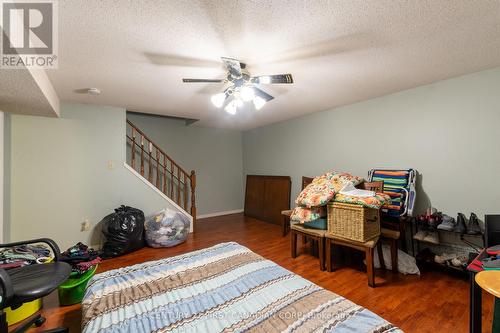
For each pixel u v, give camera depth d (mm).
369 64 2066
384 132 2982
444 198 2500
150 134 4582
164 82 2424
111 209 3348
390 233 2342
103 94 2793
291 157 4387
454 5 1302
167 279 1426
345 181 2557
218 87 2576
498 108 2154
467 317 1666
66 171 3057
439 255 2406
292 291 1271
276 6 1292
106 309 1126
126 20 1391
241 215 5414
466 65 2111
